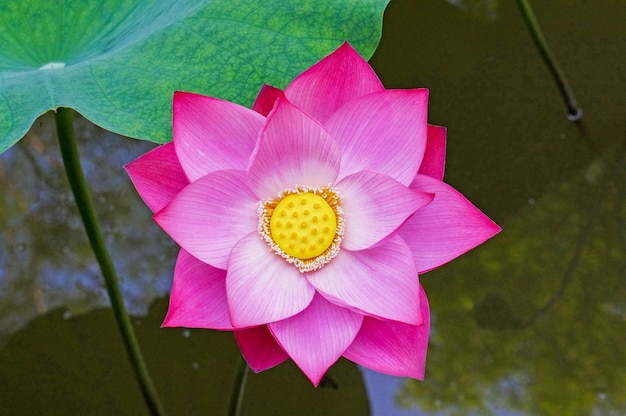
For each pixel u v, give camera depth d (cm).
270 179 125
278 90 127
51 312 148
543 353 144
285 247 125
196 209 124
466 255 150
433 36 163
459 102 158
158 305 148
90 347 147
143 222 153
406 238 126
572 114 156
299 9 135
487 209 152
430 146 126
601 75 158
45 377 145
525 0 152
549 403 142
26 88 131
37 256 150
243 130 125
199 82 132
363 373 144
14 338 147
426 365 144
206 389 145
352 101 125
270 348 126
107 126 129
